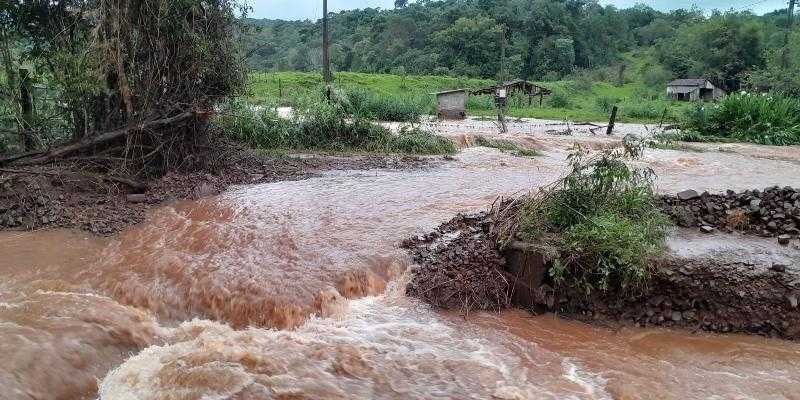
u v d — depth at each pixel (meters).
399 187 11.28
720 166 15.67
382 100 23.83
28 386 4.64
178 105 10.80
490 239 7.34
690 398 4.96
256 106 16.58
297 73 44.75
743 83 44.75
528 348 5.81
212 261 7.12
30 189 9.19
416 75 61.03
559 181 7.47
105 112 10.63
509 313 6.63
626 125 28.72
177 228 8.41
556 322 6.45
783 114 22.61
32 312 5.67
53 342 5.16
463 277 6.86
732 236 7.46
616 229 6.54
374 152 16.00
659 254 6.57
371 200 10.10
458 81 54.34
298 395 4.73
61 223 8.45
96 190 9.82
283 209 9.34
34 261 7.14
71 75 9.83
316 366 5.21
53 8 10.29
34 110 10.47
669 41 72.81
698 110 23.97
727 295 6.24
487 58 69.69
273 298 6.29
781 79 38.19
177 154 11.18
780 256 6.71
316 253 7.39
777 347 5.88
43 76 10.42
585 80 61.69
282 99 22.03
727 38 59.03
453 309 6.60
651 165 15.48
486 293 6.75
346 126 16.34
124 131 10.12
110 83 10.52
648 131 23.97
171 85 10.92
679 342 6.00
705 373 5.40
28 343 5.05
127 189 10.05
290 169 12.75
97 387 4.96
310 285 6.57
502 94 30.92
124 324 5.76
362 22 87.44
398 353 5.54
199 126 11.48
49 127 10.69
